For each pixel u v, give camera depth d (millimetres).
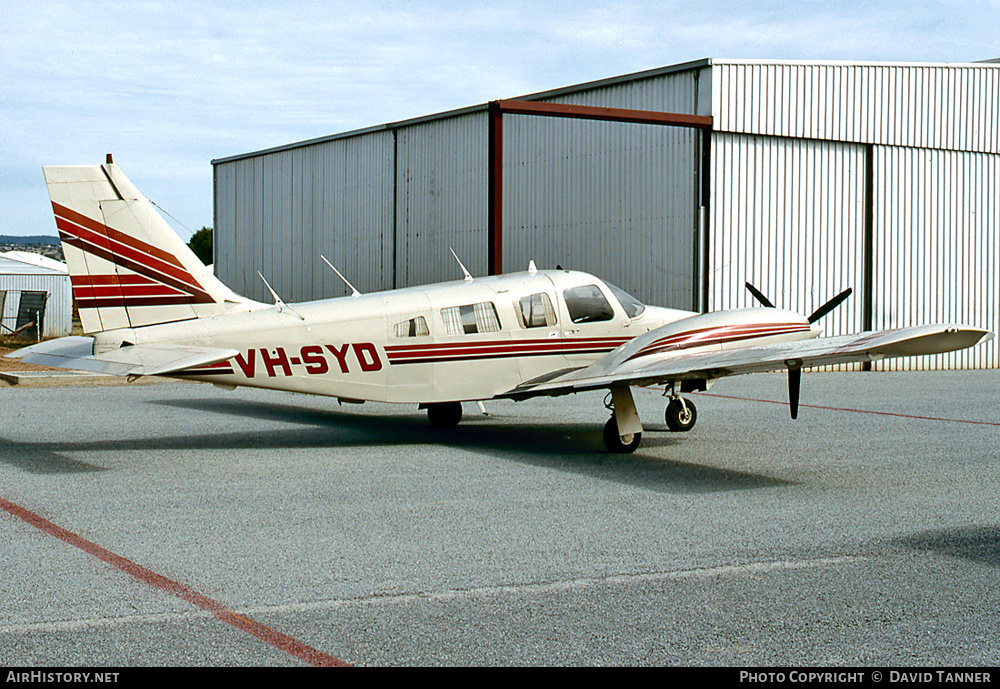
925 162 23781
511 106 17938
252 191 32031
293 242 30406
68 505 7156
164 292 9688
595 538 6340
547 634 4562
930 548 6145
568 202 23047
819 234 22312
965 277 24516
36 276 40062
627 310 11383
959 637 4566
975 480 8523
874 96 22875
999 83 24859
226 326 9484
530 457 9680
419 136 26156
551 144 23375
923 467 9195
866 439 11102
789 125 21594
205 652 4289
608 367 10086
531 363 10742
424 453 9875
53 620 4664
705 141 20469
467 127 24797
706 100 20500
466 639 4488
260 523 6668
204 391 16109
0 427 11531
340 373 9852
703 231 20625
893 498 7707
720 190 20750
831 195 22453
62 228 9375
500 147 17922
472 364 10422
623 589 5250
